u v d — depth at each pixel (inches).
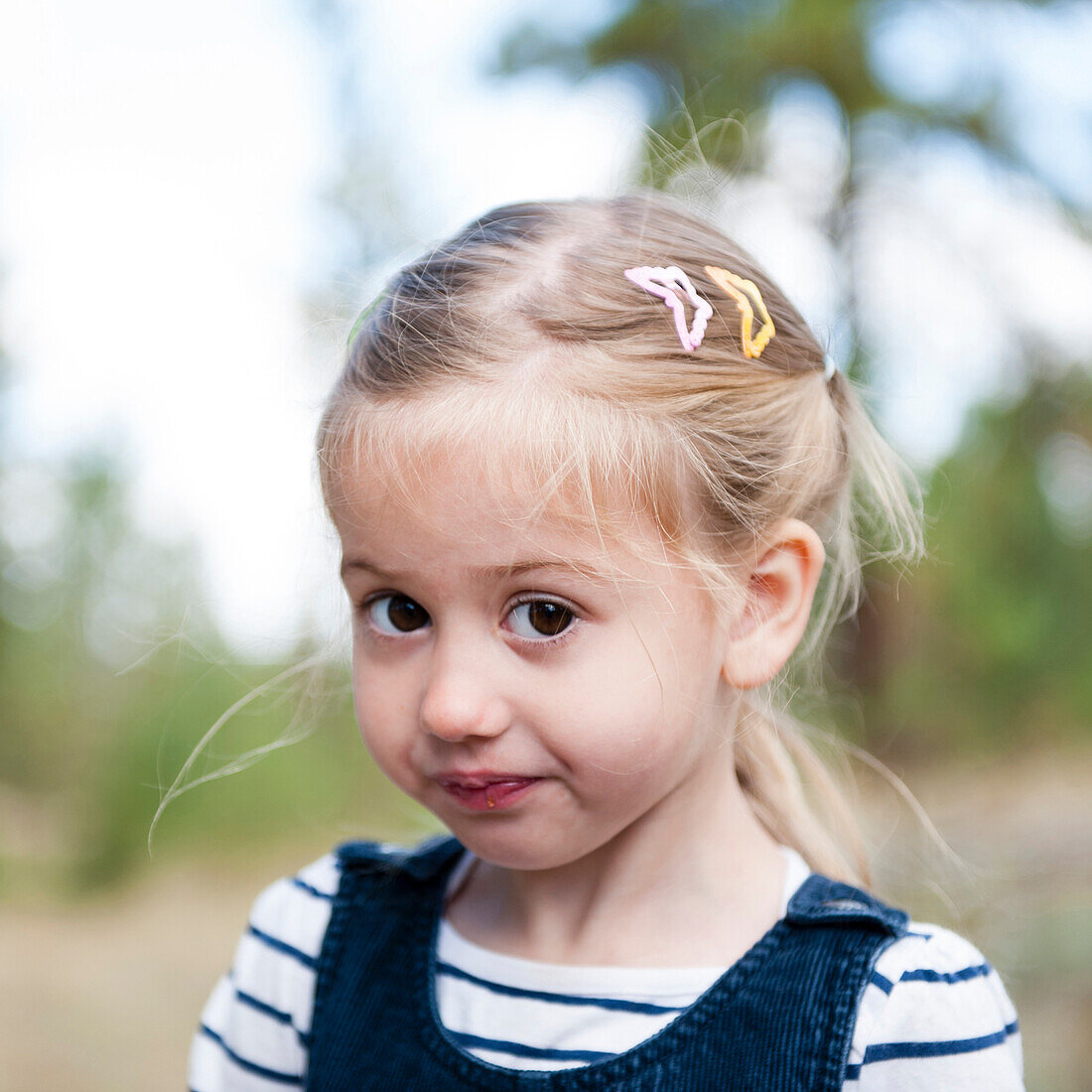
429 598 31.0
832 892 35.2
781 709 41.2
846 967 31.9
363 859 41.5
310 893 41.9
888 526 45.3
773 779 40.0
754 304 36.7
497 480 30.1
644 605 31.2
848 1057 30.9
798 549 35.2
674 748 31.8
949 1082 31.2
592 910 35.4
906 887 64.9
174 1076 163.2
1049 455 198.4
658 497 31.7
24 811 240.8
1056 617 218.2
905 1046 31.2
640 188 52.7
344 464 32.2
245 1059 40.3
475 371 31.6
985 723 220.8
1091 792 214.7
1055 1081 119.2
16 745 243.0
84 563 239.0
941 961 33.0
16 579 241.6
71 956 204.8
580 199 39.8
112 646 236.5
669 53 173.8
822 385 39.1
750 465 34.3
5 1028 173.8
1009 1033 34.4
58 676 241.6
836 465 39.2
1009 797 210.4
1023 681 222.1
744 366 35.1
